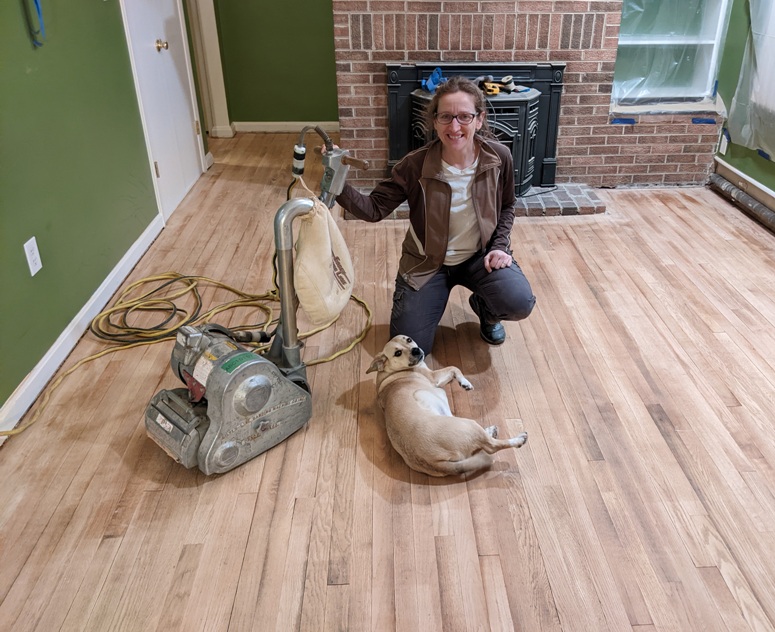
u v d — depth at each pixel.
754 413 2.21
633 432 2.14
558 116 3.89
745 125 3.74
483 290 2.46
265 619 1.59
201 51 4.98
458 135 2.18
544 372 2.44
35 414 2.26
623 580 1.66
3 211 2.20
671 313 2.80
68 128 2.66
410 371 2.15
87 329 2.76
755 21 3.57
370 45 3.73
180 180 4.06
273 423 2.04
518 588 1.65
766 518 1.83
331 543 1.78
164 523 1.85
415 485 1.96
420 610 1.60
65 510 1.90
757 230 3.56
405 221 3.75
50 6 2.53
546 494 1.92
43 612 1.61
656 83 3.96
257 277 3.17
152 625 1.58
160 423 2.00
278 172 4.55
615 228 3.62
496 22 3.68
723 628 1.55
